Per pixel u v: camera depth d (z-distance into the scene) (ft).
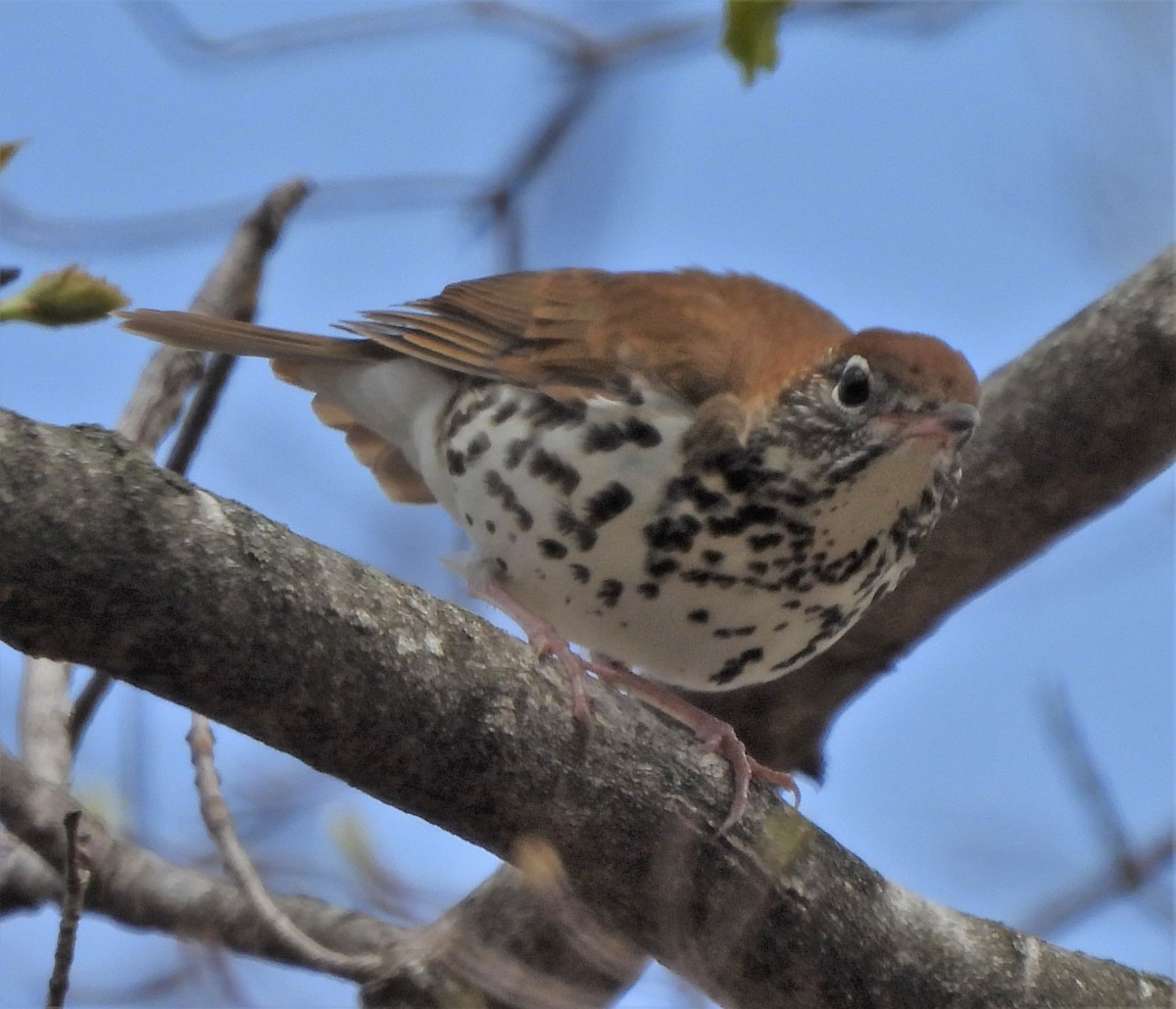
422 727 25.58
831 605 36.01
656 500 34.22
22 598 22.66
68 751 34.01
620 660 37.91
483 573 36.63
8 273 24.29
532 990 32.45
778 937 29.12
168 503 23.47
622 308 37.19
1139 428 38.17
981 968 30.17
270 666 24.16
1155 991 31.07
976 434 39.29
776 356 35.42
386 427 41.29
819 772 44.21
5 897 35.68
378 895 33.50
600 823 27.66
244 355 38.11
